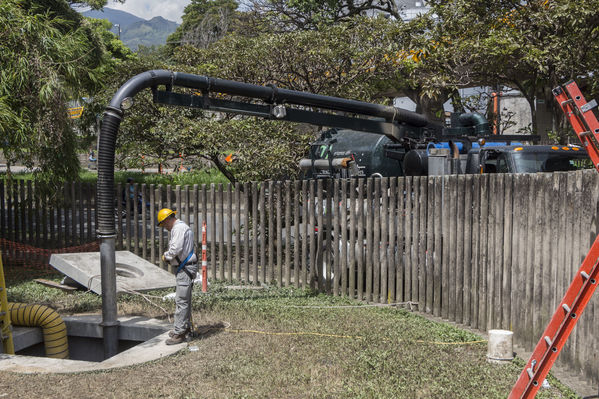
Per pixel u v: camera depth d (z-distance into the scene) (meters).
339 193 11.22
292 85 15.36
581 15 13.76
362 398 5.62
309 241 11.62
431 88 16.30
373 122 11.27
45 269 13.00
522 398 4.84
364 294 10.56
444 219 9.09
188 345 7.47
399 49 16.17
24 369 6.59
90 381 6.16
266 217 12.61
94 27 18.19
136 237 12.91
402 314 9.30
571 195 6.34
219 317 8.81
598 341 5.82
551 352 4.77
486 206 8.17
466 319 8.54
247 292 10.95
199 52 15.77
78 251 13.10
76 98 13.97
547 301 6.83
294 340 7.63
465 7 15.77
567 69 14.99
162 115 14.16
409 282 9.77
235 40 15.52
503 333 6.84
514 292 7.59
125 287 10.40
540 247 7.02
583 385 5.99
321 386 5.96
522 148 10.95
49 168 13.38
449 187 8.99
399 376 6.27
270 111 9.98
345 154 13.98
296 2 24.95
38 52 11.98
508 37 14.61
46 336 8.47
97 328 8.55
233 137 13.47
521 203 7.46
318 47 14.76
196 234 12.34
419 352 7.12
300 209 12.31
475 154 11.59
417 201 9.64
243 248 12.66
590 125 4.85
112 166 8.35
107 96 14.60
